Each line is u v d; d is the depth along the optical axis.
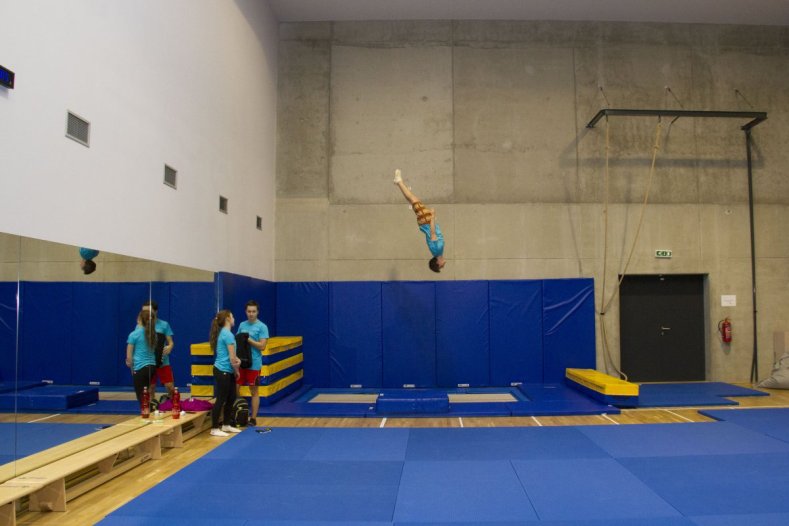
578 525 4.01
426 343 10.39
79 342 5.09
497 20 11.18
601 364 10.58
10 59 4.19
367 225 10.87
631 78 11.15
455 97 11.03
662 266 10.88
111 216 5.51
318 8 10.77
